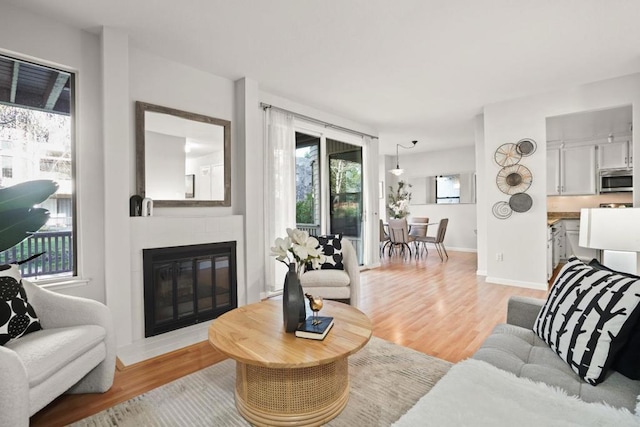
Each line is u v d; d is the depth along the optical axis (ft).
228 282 11.53
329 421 5.51
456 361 7.68
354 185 18.85
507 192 15.02
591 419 3.22
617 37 9.46
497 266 15.39
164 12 8.10
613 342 4.14
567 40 9.62
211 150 11.48
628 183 18.10
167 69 10.53
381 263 21.16
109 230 8.66
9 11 7.70
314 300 6.00
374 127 19.88
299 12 8.17
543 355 4.92
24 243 8.24
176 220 10.07
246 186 12.02
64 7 7.82
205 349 8.63
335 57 10.64
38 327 6.21
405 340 8.91
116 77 8.83
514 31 9.12
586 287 4.90
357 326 6.29
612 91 12.52
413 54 10.44
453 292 13.87
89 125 8.72
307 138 16.02
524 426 3.14
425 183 29.43
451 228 28.02
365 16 8.36
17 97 8.15
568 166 19.90
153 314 9.49
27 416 4.61
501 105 15.14
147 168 9.86
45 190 4.46
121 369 7.50
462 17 8.45
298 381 5.35
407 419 3.32
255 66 11.21
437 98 14.64
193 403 6.12
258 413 5.45
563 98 13.57
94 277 8.68
